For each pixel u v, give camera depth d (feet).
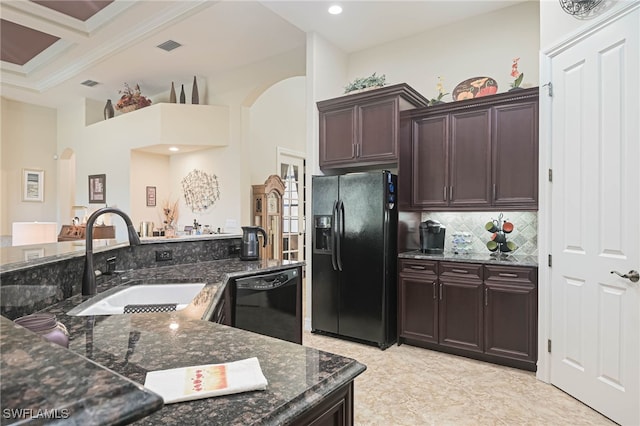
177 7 13.60
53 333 2.97
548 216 8.84
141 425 2.18
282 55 17.06
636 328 6.68
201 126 19.13
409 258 11.42
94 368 1.67
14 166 24.31
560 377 8.46
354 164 12.64
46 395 1.41
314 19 12.33
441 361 10.23
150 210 21.75
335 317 12.21
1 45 17.71
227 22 14.03
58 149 26.07
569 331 8.21
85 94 23.09
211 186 20.20
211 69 19.03
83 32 15.61
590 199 7.67
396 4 11.47
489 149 10.85
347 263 11.95
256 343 3.60
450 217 12.61
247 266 8.89
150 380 2.70
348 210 11.97
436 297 10.91
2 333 2.07
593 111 7.62
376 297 11.35
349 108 12.55
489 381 8.98
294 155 23.57
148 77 20.13
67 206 26.37
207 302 5.32
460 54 12.51
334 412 3.01
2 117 23.67
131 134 20.54
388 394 8.36
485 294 10.09
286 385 2.72
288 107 23.25
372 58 14.39
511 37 11.65
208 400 2.48
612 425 7.04
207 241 9.78
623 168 6.99
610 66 7.25
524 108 10.37
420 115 12.07
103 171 22.45
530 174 10.26
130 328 4.05
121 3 13.78
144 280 6.98
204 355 3.26
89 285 5.53
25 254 5.29
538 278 9.20
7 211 23.97
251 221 19.54
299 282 9.71
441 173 11.66
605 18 7.31
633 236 6.77
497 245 11.23
